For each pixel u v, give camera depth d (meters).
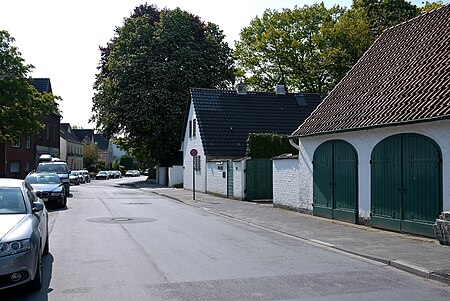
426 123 12.05
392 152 13.36
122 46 48.34
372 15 43.22
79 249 11.03
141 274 8.57
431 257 9.84
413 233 12.59
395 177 13.24
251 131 33.53
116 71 46.75
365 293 7.40
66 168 31.12
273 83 49.28
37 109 33.72
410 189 12.69
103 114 48.75
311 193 17.98
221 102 35.03
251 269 9.08
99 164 91.06
